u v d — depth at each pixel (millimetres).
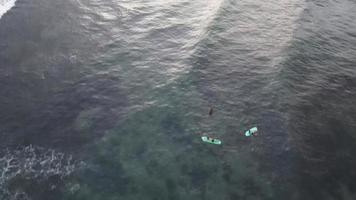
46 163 20984
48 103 24766
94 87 26328
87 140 22531
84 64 28250
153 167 21062
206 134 23312
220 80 27547
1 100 24578
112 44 30656
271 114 24922
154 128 23562
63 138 22562
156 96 25922
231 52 30359
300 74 28562
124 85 26719
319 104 26078
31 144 22062
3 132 22609
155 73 27891
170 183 20219
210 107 25234
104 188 19781
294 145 22781
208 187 20156
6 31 30531
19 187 19609
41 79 26516
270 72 28469
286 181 20688
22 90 25484
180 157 21766
